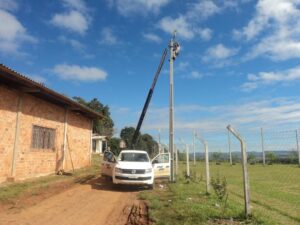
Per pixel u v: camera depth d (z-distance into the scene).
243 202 12.49
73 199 13.45
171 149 20.36
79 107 24.17
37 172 19.72
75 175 22.33
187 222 8.80
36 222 9.35
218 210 10.27
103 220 9.94
